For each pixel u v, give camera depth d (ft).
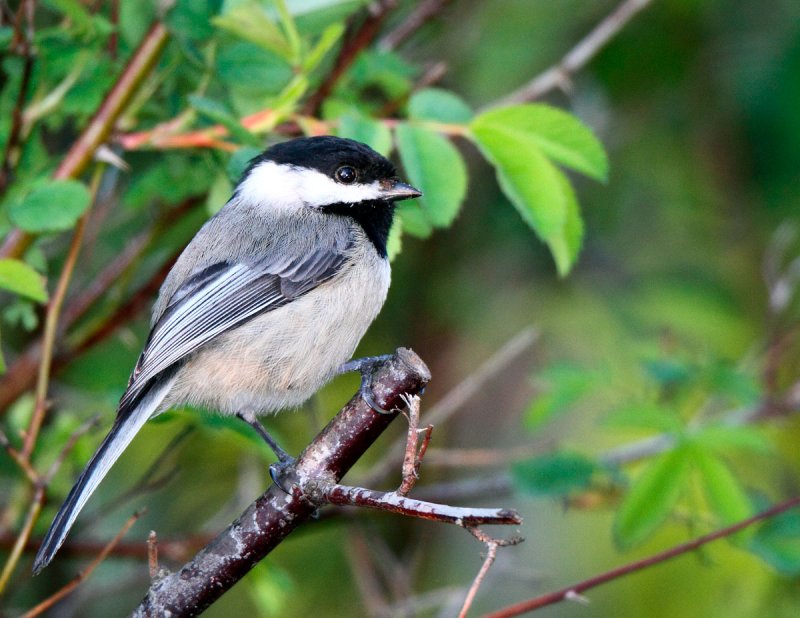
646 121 45.21
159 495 42.34
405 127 25.13
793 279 40.75
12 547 32.35
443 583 42.11
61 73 28.71
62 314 33.12
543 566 40.50
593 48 34.99
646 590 39.17
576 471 31.24
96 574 39.81
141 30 29.12
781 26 43.39
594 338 42.86
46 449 31.04
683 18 43.42
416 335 45.57
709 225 45.70
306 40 27.89
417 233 27.43
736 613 37.86
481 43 42.45
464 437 44.68
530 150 24.56
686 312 42.80
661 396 33.76
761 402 34.42
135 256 33.22
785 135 43.83
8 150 28.43
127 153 35.06
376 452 45.62
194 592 20.12
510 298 44.98
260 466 41.29
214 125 28.35
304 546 43.29
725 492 29.37
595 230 45.32
